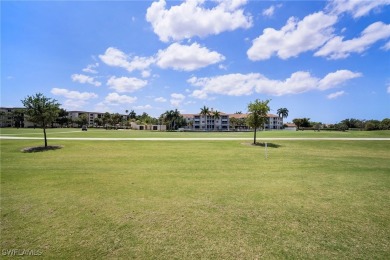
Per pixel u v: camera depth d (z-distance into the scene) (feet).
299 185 28.14
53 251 13.58
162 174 34.04
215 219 18.08
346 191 25.68
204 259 12.78
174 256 13.08
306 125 379.76
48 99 68.85
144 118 467.52
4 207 20.48
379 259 12.89
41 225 16.94
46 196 23.52
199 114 442.09
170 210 19.90
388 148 73.72
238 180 30.58
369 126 247.09
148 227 16.66
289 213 19.35
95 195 23.93
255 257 12.98
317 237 15.29
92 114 534.78
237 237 15.24
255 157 51.88
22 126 367.25
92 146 70.95
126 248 13.92
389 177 32.63
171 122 386.32
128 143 79.77
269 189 26.37
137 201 22.15
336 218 18.38
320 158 51.08
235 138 108.06
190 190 25.85
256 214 19.11
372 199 22.97
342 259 12.89
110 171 36.11
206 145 76.28
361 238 15.21
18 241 14.69
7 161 45.39
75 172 35.24
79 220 17.84
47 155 53.62
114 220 17.85
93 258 12.91
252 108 80.89
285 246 14.16
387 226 16.98
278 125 468.75
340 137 112.68
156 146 72.54
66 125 422.41
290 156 53.93
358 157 53.52
